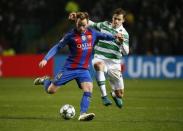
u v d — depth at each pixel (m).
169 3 77.56
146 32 75.31
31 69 71.50
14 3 81.00
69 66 28.33
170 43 74.75
